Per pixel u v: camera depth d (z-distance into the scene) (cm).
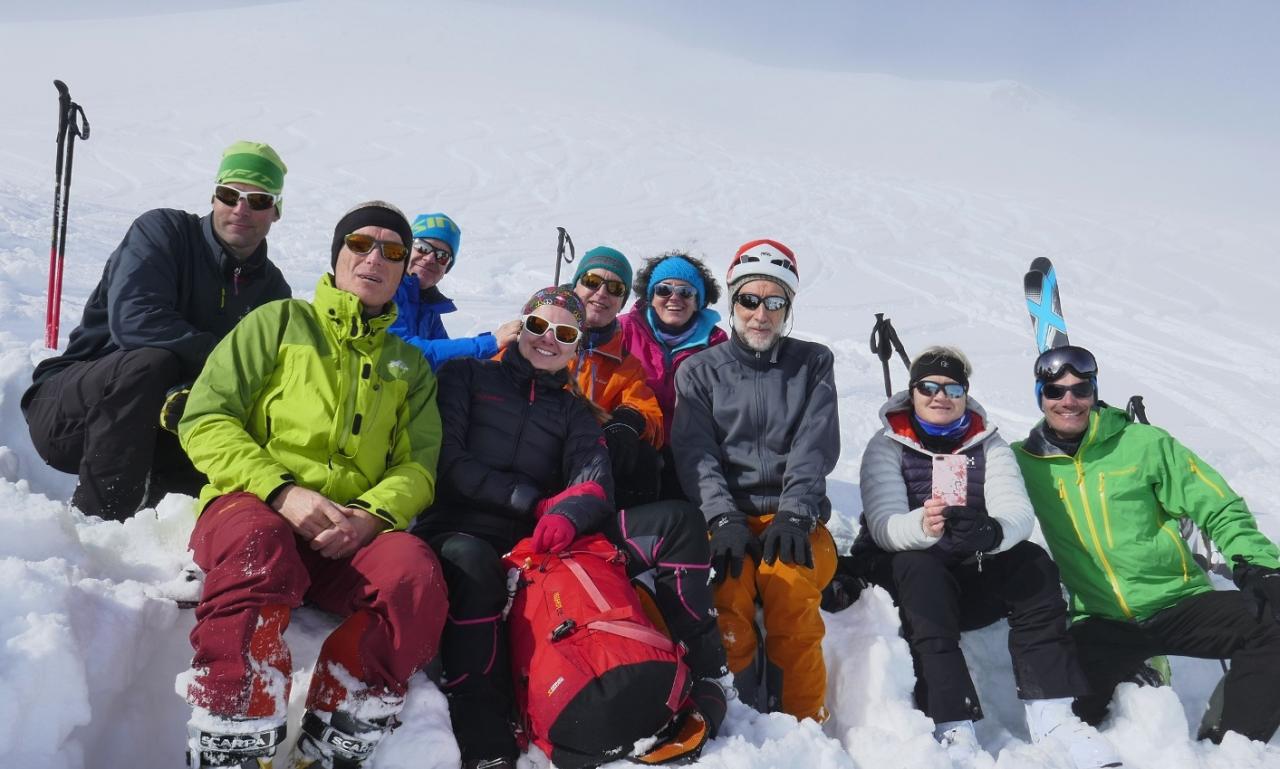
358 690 235
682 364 393
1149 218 2552
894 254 1825
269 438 273
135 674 245
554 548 285
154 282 330
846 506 523
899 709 321
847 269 1623
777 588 336
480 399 322
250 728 217
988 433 375
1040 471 388
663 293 448
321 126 3002
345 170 2295
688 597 295
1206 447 816
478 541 278
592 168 2650
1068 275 1719
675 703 260
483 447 318
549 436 325
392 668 240
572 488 303
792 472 358
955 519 339
